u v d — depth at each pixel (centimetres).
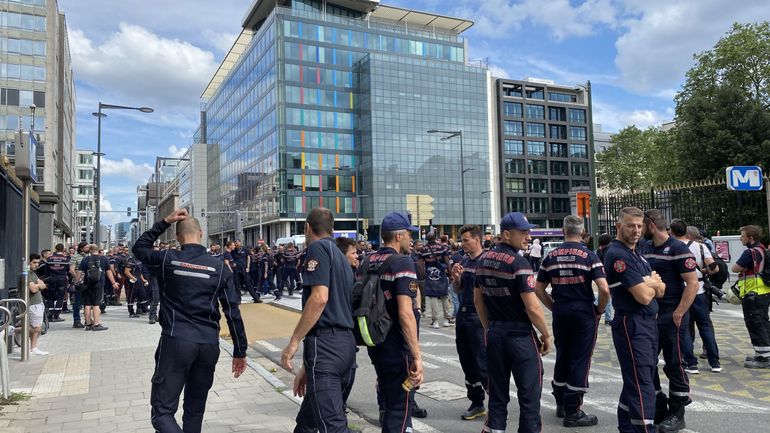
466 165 7225
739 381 664
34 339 943
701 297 714
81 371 793
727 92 3538
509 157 8212
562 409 545
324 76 6756
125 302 1984
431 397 630
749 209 2000
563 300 526
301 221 6519
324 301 356
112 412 581
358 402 622
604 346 924
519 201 8250
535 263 1509
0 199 884
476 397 550
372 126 6681
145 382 721
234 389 666
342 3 7062
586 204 1642
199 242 433
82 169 13062
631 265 445
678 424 492
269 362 859
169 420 392
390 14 7425
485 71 7475
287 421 535
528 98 8494
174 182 14000
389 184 6719
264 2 7081
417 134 6944
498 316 428
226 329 1211
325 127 6738
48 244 2936
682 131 3734
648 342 444
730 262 1755
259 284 1977
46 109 6025
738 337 947
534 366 416
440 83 7150
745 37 3700
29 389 688
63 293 1468
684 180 3703
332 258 374
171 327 401
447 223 7031
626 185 6525
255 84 7381
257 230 7619
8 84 5859
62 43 7200
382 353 386
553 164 8581
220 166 9656
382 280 386
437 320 1209
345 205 6775
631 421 441
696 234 772
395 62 6881
